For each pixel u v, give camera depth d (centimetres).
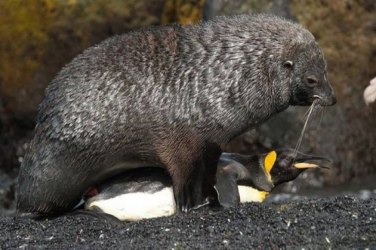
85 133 3862
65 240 3625
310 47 3991
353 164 5869
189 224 3669
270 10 5722
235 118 3925
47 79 5944
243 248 3312
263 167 4128
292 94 4016
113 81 3903
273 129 5716
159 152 3906
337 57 5878
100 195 3938
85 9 5912
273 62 3947
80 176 3903
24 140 6003
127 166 3953
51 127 3897
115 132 3872
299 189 5716
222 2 5766
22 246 3566
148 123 3884
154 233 3581
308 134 5738
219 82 3906
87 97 3888
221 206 3878
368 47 5912
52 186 3906
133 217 3906
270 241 3372
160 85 3903
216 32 3969
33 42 5944
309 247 3309
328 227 3516
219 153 3938
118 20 5894
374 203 3856
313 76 3991
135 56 3947
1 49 5966
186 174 3912
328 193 5588
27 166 3944
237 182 4050
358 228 3497
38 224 3866
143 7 5916
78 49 5912
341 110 5862
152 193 3906
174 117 3888
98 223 3806
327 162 4150
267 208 3784
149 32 4019
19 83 5966
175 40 3978
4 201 5716
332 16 5878
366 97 3819
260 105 3959
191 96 3897
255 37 3956
